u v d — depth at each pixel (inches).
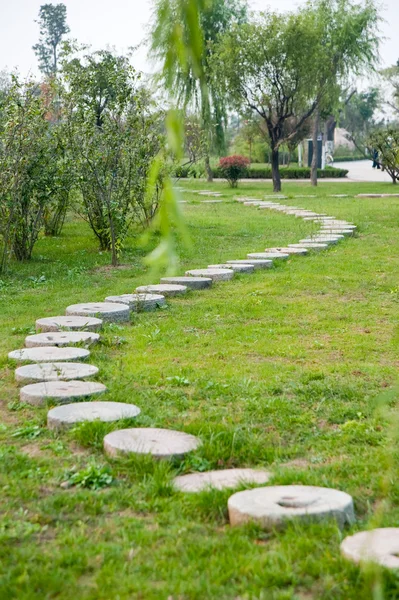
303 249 538.0
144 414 204.2
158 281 437.4
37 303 384.2
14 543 131.6
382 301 383.6
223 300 383.2
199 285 414.3
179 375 245.9
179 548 129.0
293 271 465.7
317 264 488.4
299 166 2245.3
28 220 597.6
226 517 145.3
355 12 1311.5
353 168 2463.1
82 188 552.4
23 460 170.9
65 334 293.6
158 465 165.5
